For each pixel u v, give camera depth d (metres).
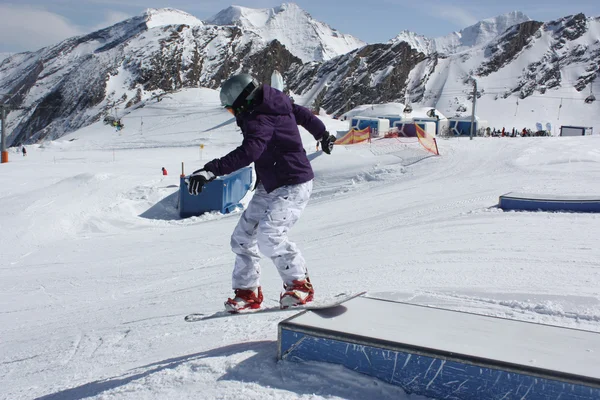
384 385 2.64
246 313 3.73
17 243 17.39
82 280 11.67
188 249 14.61
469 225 10.75
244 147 3.37
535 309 4.45
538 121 199.50
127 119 116.00
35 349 5.49
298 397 2.60
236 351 3.33
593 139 32.94
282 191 3.71
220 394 2.71
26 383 4.22
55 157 61.28
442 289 5.29
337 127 77.81
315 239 12.65
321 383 2.71
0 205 21.38
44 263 14.91
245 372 2.93
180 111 115.06
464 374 2.45
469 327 2.93
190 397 2.74
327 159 28.78
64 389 3.61
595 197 11.56
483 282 5.56
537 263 6.54
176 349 4.00
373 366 2.71
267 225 3.67
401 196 19.34
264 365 2.97
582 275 5.69
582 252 7.06
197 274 10.41
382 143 33.41
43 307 9.31
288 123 3.64
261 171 3.72
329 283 6.37
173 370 3.10
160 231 19.83
